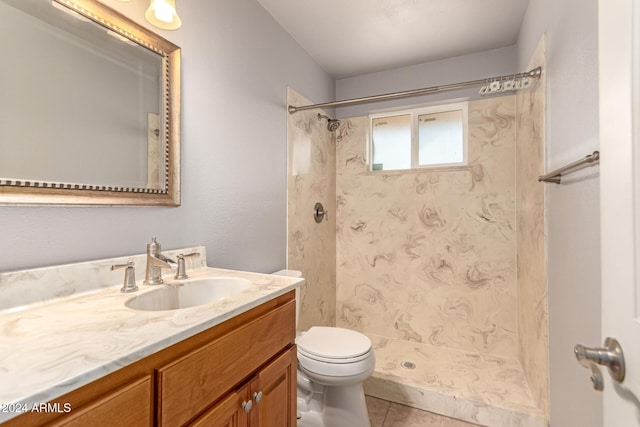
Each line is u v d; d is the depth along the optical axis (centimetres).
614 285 49
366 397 186
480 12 175
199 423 66
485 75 216
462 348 223
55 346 55
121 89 99
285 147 191
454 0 164
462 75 223
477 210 219
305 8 170
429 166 237
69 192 85
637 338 43
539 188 151
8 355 51
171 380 60
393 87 244
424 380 180
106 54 95
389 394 181
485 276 217
